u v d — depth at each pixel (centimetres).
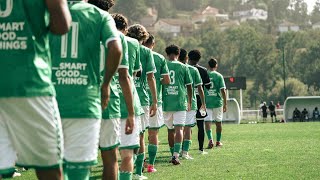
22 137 841
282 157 2702
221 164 2430
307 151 3012
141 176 1928
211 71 3394
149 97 2111
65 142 1009
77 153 1009
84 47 1028
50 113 845
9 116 838
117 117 1215
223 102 3391
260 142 3753
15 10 847
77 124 1011
